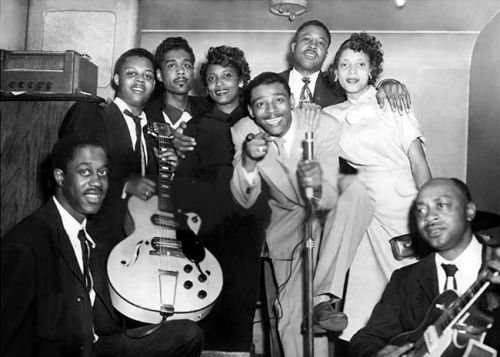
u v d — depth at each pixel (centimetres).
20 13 392
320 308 353
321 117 374
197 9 416
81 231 309
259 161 366
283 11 405
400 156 375
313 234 365
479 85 418
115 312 333
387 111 379
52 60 329
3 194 318
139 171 361
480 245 327
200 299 328
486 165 411
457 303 305
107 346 312
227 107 384
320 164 368
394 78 430
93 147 308
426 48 427
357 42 381
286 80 390
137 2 389
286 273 365
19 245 281
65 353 286
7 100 325
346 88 381
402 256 363
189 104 392
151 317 321
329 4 412
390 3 409
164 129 371
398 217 367
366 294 363
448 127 427
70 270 292
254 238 370
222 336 362
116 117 362
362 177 372
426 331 308
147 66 371
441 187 328
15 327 273
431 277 325
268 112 361
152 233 342
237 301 365
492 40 411
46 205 303
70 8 391
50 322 283
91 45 388
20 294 276
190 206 370
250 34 428
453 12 411
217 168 374
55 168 307
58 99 328
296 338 357
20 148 323
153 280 325
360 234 367
